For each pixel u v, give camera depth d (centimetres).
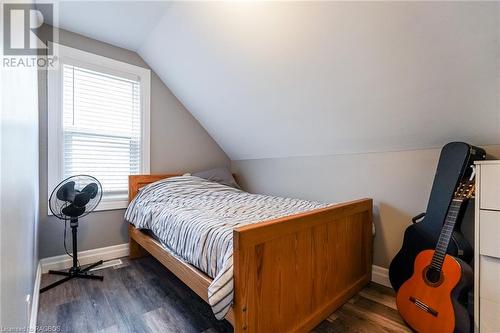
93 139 244
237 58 204
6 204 70
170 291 181
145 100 274
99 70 244
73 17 206
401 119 173
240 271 104
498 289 121
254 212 179
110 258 246
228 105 262
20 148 99
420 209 182
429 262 140
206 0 175
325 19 145
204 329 140
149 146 277
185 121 310
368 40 141
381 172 204
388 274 193
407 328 143
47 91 214
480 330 125
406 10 121
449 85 139
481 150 148
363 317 153
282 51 177
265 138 277
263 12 162
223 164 353
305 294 137
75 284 191
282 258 123
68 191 191
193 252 139
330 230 155
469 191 139
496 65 120
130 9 197
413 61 138
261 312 113
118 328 140
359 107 182
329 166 241
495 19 107
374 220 208
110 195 254
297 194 273
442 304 128
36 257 180
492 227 122
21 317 94
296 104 212
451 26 117
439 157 169
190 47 222
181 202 213
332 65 166
